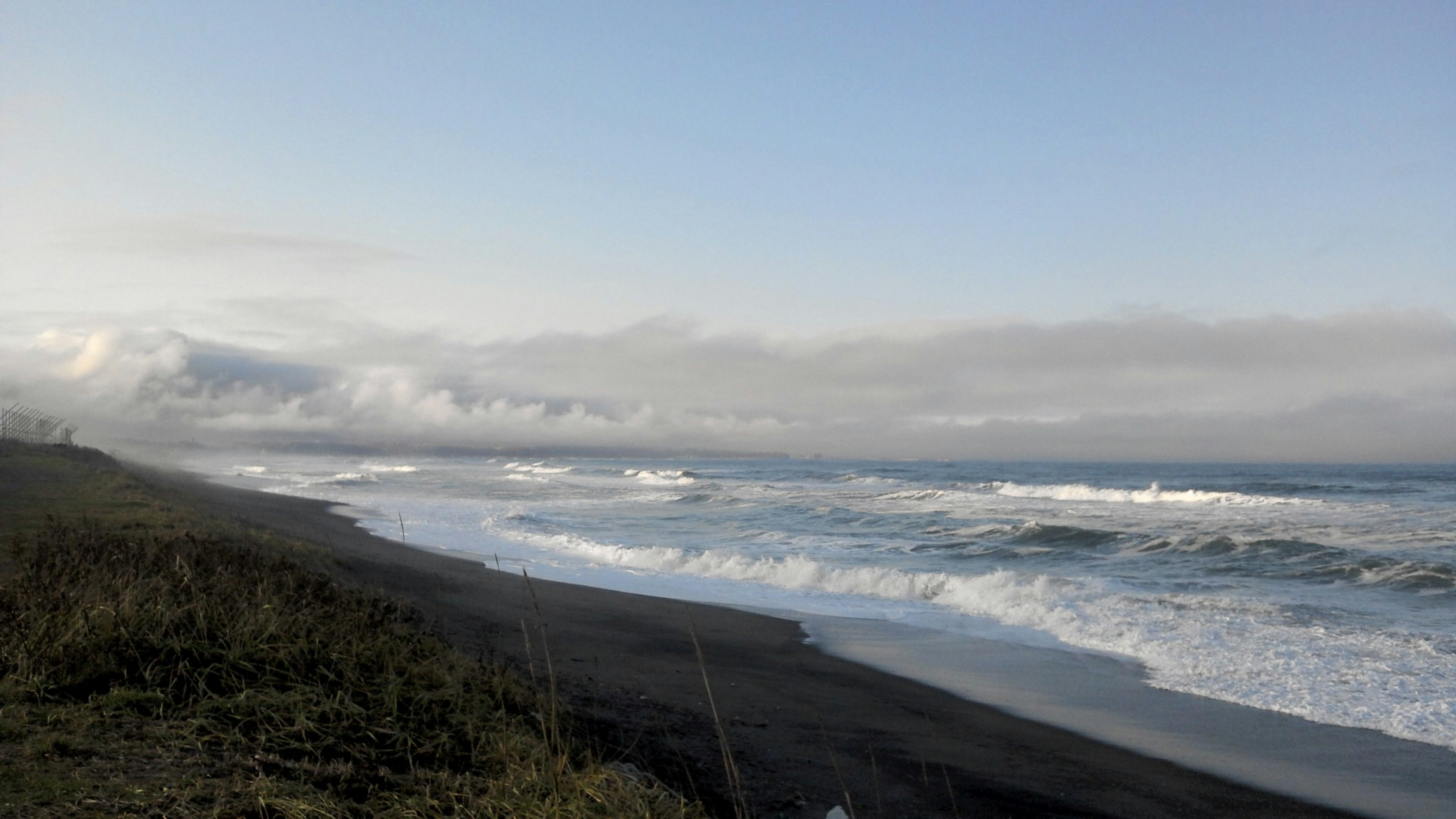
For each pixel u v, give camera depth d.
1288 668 11.53
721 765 7.36
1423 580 17.27
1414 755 8.54
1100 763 8.32
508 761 5.40
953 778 7.74
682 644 13.01
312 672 6.30
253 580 8.29
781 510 39.03
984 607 16.44
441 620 12.10
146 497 22.25
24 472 28.39
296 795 4.46
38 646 5.77
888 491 54.38
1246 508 37.72
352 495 51.22
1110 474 91.19
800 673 11.67
